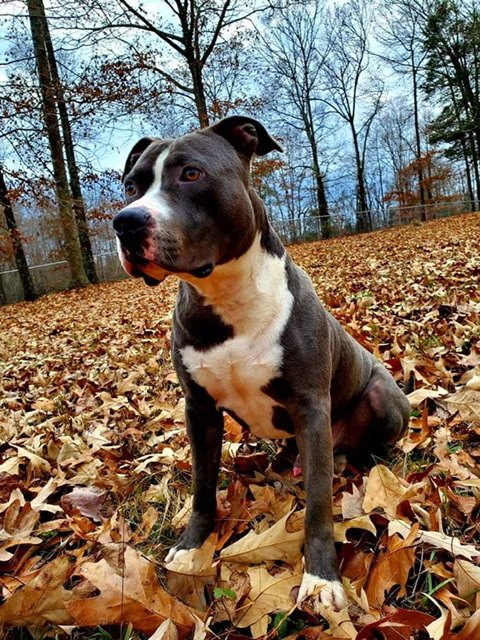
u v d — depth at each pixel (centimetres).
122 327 248
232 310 64
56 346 237
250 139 68
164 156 62
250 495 78
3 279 769
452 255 287
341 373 78
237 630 51
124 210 56
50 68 509
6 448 100
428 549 58
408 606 52
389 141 1438
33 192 473
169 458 88
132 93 485
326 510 59
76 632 53
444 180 1165
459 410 86
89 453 95
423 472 70
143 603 50
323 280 291
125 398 126
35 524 73
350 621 47
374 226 1017
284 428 72
